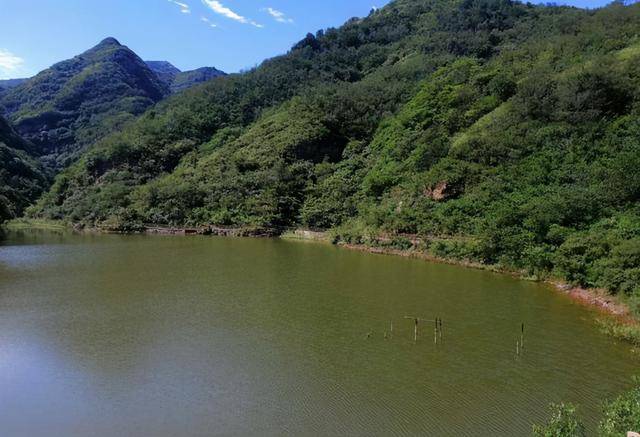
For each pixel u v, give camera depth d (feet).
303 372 72.64
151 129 368.07
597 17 278.05
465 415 60.39
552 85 202.49
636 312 95.25
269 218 247.70
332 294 118.42
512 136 191.21
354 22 557.33
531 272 136.46
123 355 78.43
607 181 145.28
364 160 267.39
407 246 180.45
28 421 58.44
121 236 244.83
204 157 326.85
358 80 405.59
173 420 58.70
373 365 75.56
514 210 152.46
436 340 86.79
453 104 246.27
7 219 291.17
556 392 66.59
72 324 93.76
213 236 243.60
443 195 188.14
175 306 106.63
